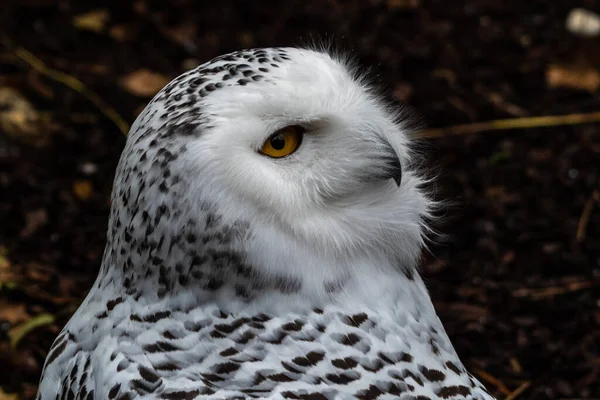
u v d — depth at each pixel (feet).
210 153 18.97
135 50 49.01
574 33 50.08
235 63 20.25
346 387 19.07
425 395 19.56
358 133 20.17
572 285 36.58
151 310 19.79
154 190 19.38
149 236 19.62
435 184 23.24
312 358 19.30
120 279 20.38
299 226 19.70
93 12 50.85
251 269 19.45
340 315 19.88
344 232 20.20
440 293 35.94
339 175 20.10
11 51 48.06
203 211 19.07
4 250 37.45
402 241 21.13
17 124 43.65
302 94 19.53
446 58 48.42
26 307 34.96
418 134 23.29
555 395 32.55
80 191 40.81
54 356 20.72
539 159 42.60
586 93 46.78
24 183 40.55
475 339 34.22
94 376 19.52
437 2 52.19
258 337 19.36
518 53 49.11
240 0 51.75
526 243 38.50
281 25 50.52
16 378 32.17
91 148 43.04
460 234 38.73
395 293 20.71
